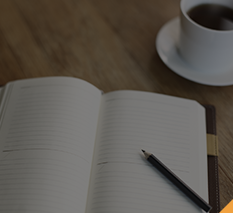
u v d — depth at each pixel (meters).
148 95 0.63
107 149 0.60
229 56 0.64
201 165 0.60
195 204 0.57
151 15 0.78
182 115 0.62
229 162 0.62
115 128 0.61
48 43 0.75
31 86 0.64
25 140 0.60
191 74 0.66
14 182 0.57
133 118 0.62
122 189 0.57
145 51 0.73
